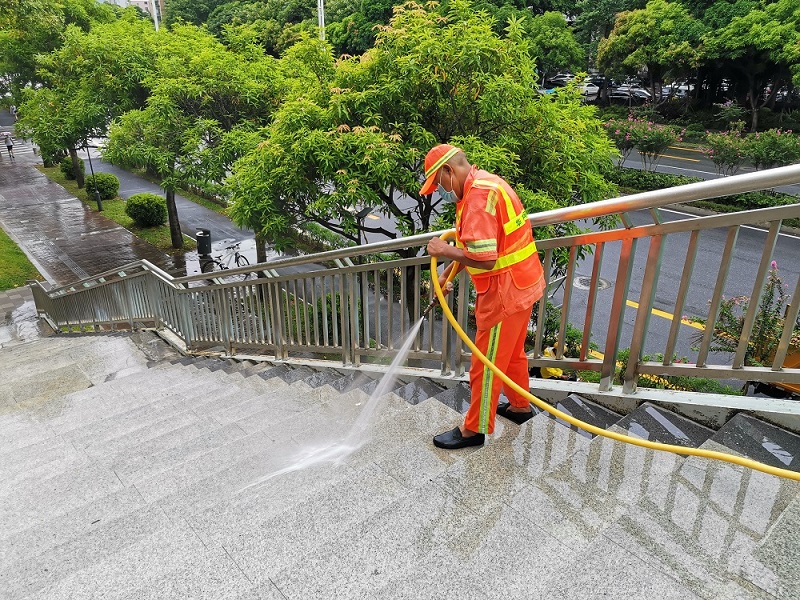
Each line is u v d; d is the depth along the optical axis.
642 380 5.90
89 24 19.69
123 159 12.23
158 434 4.18
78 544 2.51
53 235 17.59
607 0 28.66
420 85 6.65
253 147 8.53
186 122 11.65
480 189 2.46
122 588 2.08
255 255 15.39
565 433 2.83
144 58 13.24
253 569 2.11
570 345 8.13
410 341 3.90
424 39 6.50
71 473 3.46
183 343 7.62
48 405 5.35
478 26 6.60
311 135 6.40
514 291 2.57
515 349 2.82
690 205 16.17
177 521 2.64
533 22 26.12
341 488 2.57
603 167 7.70
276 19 33.94
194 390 5.25
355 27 26.77
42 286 11.59
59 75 14.81
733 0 24.70
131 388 5.70
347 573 2.02
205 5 42.16
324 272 4.70
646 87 29.97
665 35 25.08
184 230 17.91
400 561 2.06
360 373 4.65
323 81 7.55
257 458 3.15
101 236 17.50
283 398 4.27
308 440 3.34
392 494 2.53
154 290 7.89
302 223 8.03
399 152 6.36
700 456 2.31
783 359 2.49
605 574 1.87
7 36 17.25
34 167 27.73
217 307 6.52
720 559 1.91
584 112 7.33
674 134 18.28
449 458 2.80
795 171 2.14
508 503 2.33
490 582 1.95
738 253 12.70
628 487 2.38
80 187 23.25
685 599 1.77
